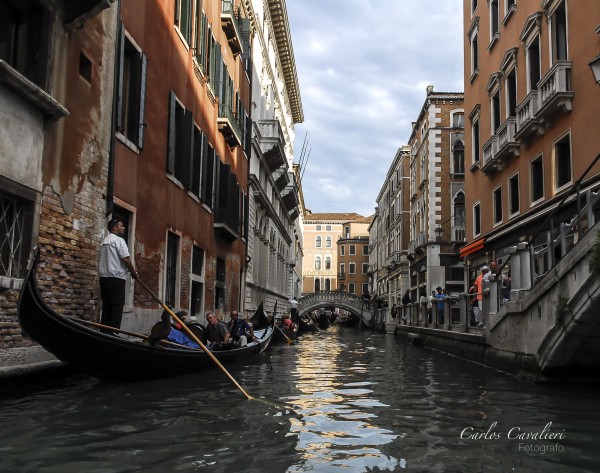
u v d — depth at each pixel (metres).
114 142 9.17
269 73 32.66
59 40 7.58
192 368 8.88
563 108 13.70
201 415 5.71
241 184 21.03
